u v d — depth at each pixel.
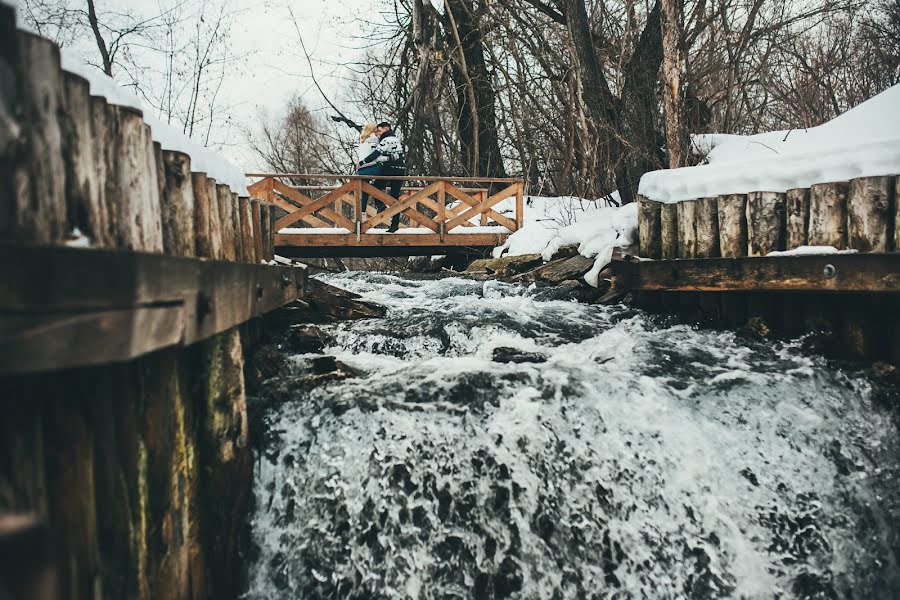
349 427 4.20
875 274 4.79
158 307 2.26
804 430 4.68
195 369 3.33
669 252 6.57
